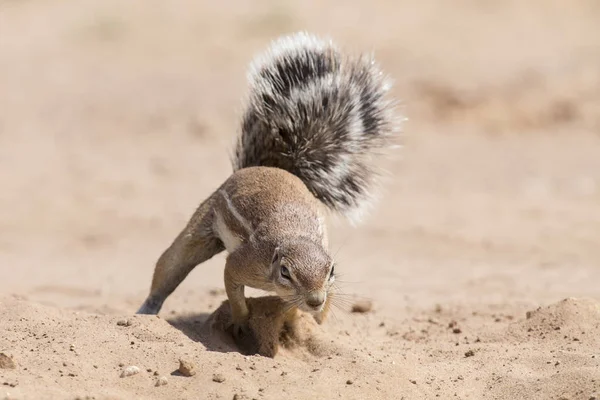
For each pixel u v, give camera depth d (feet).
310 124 34.35
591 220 59.98
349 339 31.27
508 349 29.68
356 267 48.11
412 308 37.78
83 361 25.67
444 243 54.24
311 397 24.41
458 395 25.91
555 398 25.17
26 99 92.58
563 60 103.04
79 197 66.69
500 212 62.90
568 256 50.31
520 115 90.53
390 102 35.58
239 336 30.53
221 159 77.71
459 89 93.66
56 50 108.68
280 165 34.63
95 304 38.19
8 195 66.74
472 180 72.79
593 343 29.35
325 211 35.06
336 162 34.68
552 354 28.63
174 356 26.40
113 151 80.07
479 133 87.45
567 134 87.04
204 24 114.62
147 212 62.80
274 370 26.11
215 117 87.10
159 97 92.22
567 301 31.86
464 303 38.14
